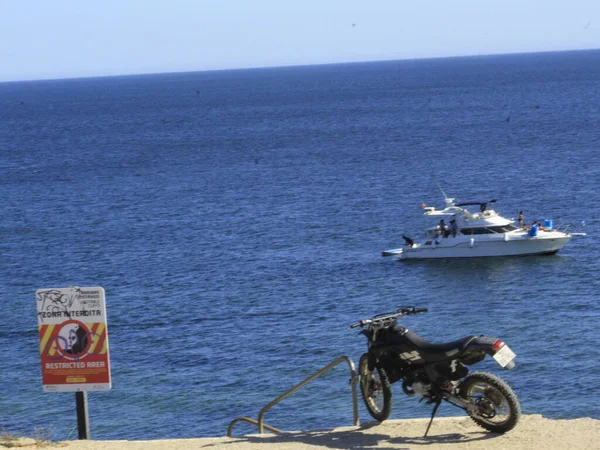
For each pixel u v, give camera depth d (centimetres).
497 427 1388
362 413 3488
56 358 1545
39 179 13938
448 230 6981
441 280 6247
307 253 7319
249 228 8644
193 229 8756
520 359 4184
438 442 1374
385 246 7531
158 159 16362
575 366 4022
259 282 6312
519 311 5275
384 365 1477
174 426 3516
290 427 3419
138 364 4425
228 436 1655
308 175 12750
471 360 1381
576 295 5600
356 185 11431
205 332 5016
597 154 13025
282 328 5041
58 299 1535
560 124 18500
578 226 8056
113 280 6625
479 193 10219
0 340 5038
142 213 10006
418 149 15525
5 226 9494
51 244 8281
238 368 4281
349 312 5412
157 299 5903
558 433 1363
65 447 1439
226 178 12912
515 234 6819
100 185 12838
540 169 11825
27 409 3778
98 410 3734
